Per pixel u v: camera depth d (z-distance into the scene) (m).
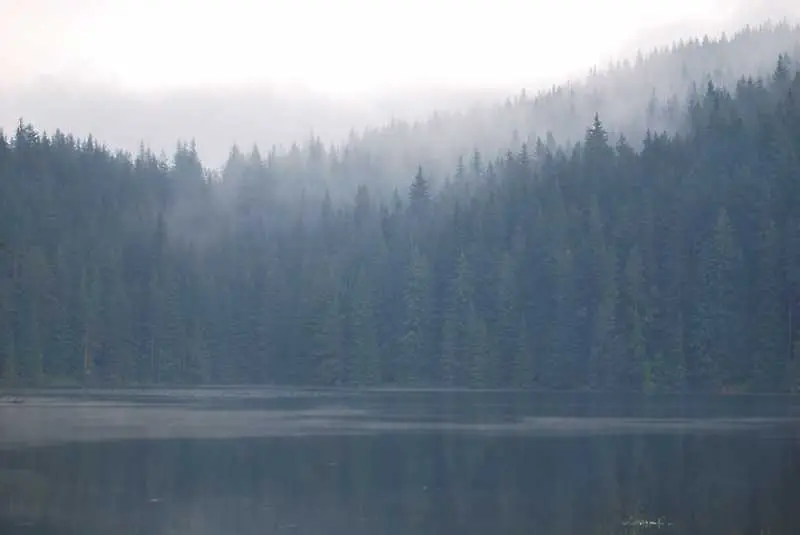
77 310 154.75
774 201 147.50
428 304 154.00
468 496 53.16
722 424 85.88
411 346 152.25
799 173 149.62
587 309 144.75
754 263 143.12
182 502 51.66
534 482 57.00
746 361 136.12
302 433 78.56
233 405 110.56
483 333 145.25
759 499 51.88
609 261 145.50
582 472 60.09
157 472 59.94
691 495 52.97
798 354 128.88
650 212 153.62
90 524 46.72
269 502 51.81
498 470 60.94
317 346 153.38
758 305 138.00
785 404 111.00
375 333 151.75
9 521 47.16
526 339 144.00
